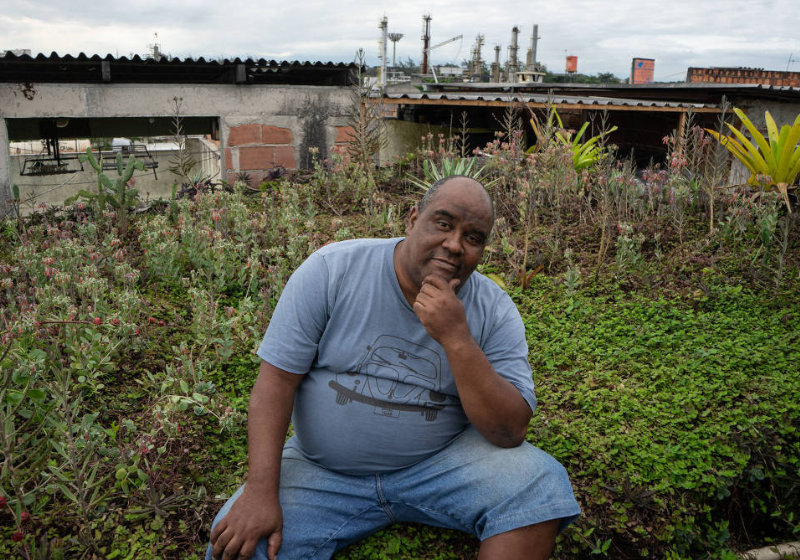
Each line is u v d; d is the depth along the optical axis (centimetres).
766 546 291
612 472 290
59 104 848
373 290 214
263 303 433
